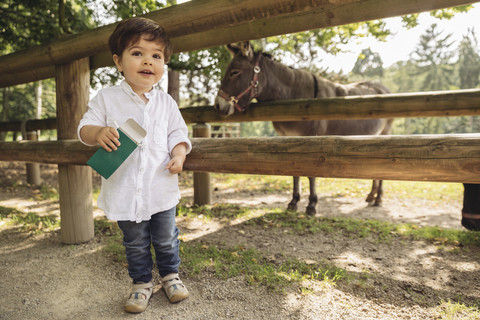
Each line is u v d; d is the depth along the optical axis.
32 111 16.84
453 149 1.33
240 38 2.77
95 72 6.67
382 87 5.28
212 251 2.48
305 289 1.84
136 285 1.75
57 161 2.50
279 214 3.69
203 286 1.91
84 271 2.13
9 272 2.12
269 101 3.83
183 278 2.01
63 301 1.78
